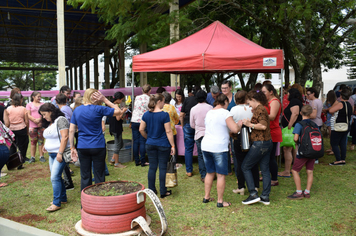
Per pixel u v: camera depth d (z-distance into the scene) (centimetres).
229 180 566
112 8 905
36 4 1673
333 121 659
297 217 395
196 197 475
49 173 622
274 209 422
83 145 397
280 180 561
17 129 670
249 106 434
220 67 621
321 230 357
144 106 660
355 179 561
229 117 410
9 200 471
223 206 434
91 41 2825
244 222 382
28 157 764
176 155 658
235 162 579
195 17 1432
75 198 477
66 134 406
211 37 719
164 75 2308
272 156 512
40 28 2452
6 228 366
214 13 1248
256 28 1555
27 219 400
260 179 559
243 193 483
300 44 995
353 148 839
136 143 672
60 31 1036
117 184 389
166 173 479
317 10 990
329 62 1769
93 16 1866
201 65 631
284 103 712
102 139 407
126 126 1444
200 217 399
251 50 632
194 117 535
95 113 398
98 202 335
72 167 675
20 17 2105
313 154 437
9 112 668
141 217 339
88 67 3609
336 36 1359
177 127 681
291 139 561
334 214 402
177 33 979
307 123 445
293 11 799
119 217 338
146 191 350
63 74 1052
